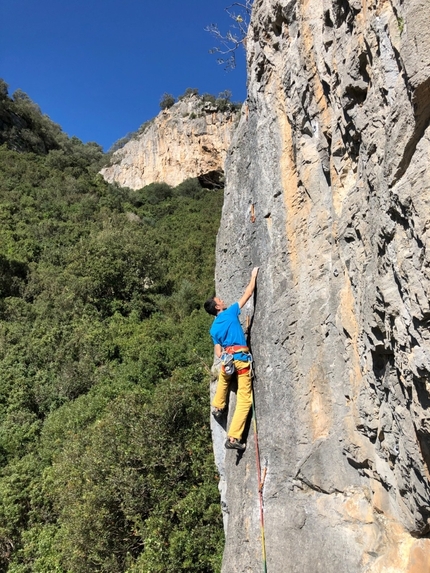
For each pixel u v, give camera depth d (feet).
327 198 9.24
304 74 9.39
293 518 9.49
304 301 9.91
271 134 11.74
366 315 7.17
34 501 26.96
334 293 8.86
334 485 8.98
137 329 52.21
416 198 5.25
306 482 9.56
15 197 85.61
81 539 21.75
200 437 25.12
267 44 11.90
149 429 24.86
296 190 10.47
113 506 22.75
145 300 63.62
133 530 21.99
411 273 5.55
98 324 52.47
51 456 30.71
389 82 6.01
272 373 10.85
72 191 100.48
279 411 10.47
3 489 27.58
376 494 8.02
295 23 10.02
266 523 10.00
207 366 36.60
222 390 12.61
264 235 11.94
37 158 116.06
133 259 66.44
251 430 11.45
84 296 58.49
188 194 158.71
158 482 23.00
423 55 4.87
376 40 6.33
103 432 25.89
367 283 7.16
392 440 7.10
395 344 6.30
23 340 45.93
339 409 8.82
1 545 26.21
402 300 5.94
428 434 5.81
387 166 5.95
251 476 10.98
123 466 23.94
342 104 7.68
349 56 7.20
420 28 4.91
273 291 11.18
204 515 21.52
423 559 6.91
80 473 24.95
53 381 41.63
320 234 9.46
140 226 98.12
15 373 41.11
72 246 73.00
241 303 12.02
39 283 58.85
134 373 39.73
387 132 5.98
